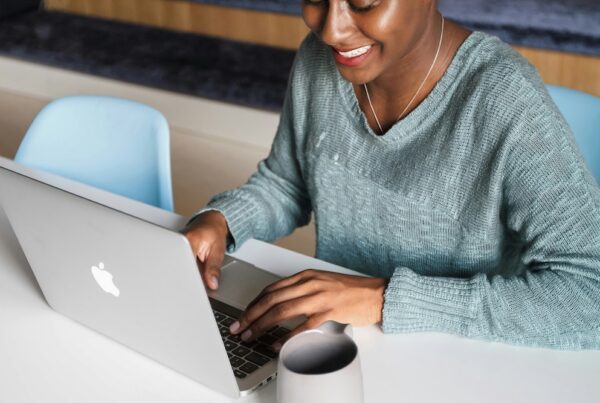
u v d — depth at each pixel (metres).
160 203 2.03
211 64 3.96
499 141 1.32
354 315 1.29
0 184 1.27
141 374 1.24
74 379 1.24
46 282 1.35
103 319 1.29
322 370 1.09
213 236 1.53
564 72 3.18
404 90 1.42
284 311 1.27
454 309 1.28
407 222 1.47
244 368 1.21
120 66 4.18
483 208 1.37
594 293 1.26
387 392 1.18
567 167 1.27
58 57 4.40
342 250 1.61
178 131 4.05
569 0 3.08
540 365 1.22
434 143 1.41
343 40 1.25
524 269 1.39
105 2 4.43
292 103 1.62
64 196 1.17
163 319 1.16
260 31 3.92
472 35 1.37
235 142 3.92
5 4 4.64
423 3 1.27
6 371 1.27
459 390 1.18
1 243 1.63
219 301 1.39
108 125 2.11
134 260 1.12
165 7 4.21
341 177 1.53
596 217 1.25
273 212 1.68
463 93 1.37
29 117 4.31
